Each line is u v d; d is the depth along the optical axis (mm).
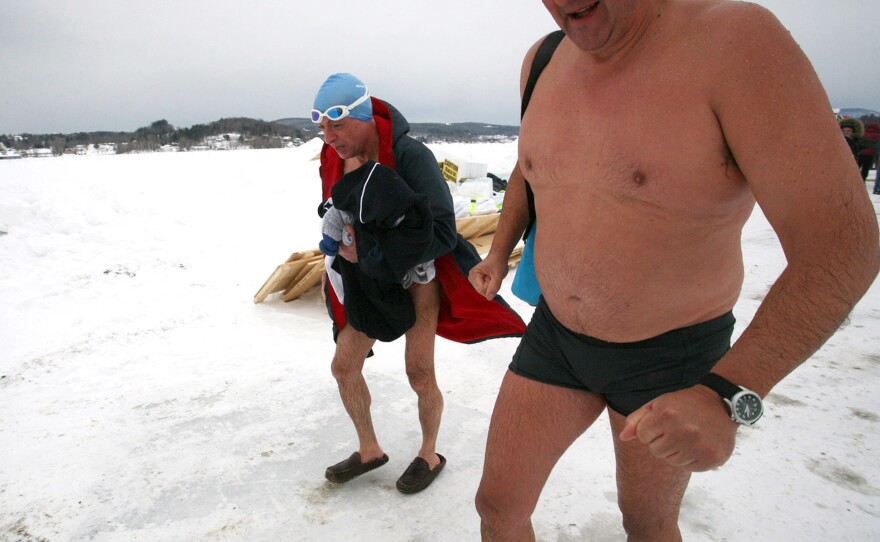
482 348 4570
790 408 3506
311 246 7832
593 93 1410
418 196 2346
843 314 1065
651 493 1673
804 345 1083
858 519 2537
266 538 2564
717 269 1468
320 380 4074
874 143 13828
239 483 2947
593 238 1465
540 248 1667
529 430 1720
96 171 11039
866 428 3273
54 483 2943
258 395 3865
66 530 2619
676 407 1116
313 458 3164
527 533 1816
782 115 1114
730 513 2588
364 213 2338
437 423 2910
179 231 7805
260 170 12047
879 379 3875
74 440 3328
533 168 1620
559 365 1703
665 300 1460
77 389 3963
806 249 1094
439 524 2633
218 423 3516
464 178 11023
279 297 5910
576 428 1760
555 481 2875
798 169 1097
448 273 2742
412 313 2666
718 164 1256
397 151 2611
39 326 5078
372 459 2967
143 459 3148
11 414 3619
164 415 3611
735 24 1199
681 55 1257
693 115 1239
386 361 4402
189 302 5727
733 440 1119
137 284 6117
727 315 1590
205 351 4598
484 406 3703
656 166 1306
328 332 5023
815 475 2850
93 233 7113
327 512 2727
